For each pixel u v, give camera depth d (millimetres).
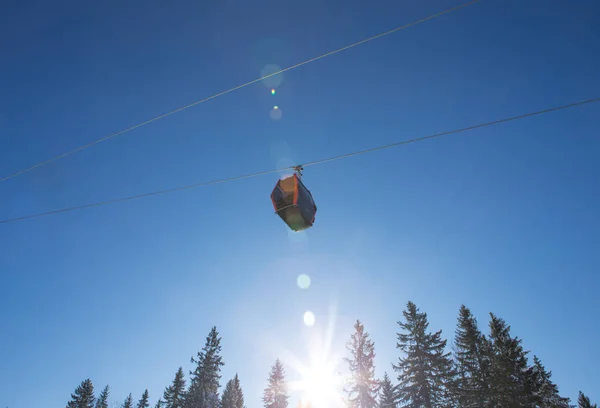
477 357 33750
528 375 30562
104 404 67688
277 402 58219
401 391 34438
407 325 38031
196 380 48125
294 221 10125
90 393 56750
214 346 51094
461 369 35312
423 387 33375
